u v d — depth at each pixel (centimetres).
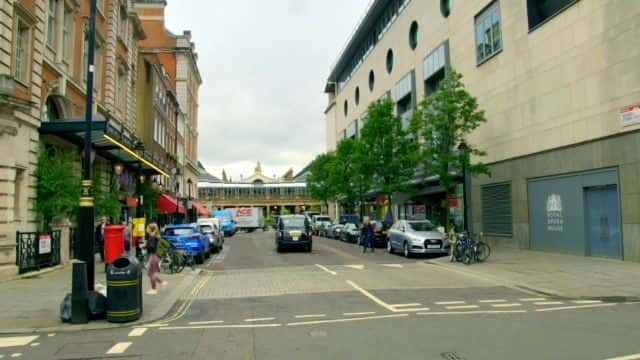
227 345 798
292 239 2953
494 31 2822
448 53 3494
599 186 2002
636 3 1800
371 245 2934
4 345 816
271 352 745
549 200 2325
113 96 2930
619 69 1878
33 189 1861
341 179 5200
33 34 1881
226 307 1180
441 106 2550
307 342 805
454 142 2578
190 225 2456
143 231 2189
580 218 2119
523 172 2527
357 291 1394
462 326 909
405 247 2498
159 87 4562
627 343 765
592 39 2023
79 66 2469
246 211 8231
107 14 2895
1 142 1638
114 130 2144
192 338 853
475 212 3041
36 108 1894
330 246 3538
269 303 1223
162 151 4781
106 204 2230
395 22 4744
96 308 992
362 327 914
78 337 873
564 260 2000
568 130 2177
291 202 11588
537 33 2403
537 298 1252
